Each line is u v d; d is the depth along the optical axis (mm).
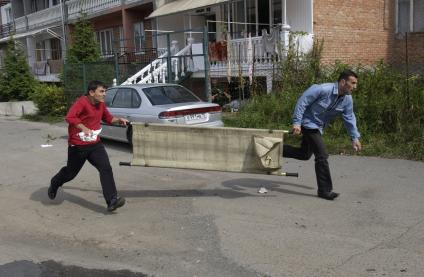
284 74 12734
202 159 6293
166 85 10977
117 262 4746
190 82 17125
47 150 11344
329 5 15297
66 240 5414
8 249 5215
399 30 17234
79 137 6129
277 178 7695
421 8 16688
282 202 6375
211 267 4523
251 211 6062
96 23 27297
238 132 6109
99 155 6180
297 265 4473
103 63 17750
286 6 15508
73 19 27953
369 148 9281
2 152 11305
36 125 16719
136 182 7852
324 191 6434
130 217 6070
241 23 16703
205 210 6188
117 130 11031
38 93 19266
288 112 11383
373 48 16625
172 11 17719
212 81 16328
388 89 10688
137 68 18172
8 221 6184
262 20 16859
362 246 4840
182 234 5398
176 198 6812
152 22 22094
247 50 14922
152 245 5129
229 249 4914
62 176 6598
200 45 16438
